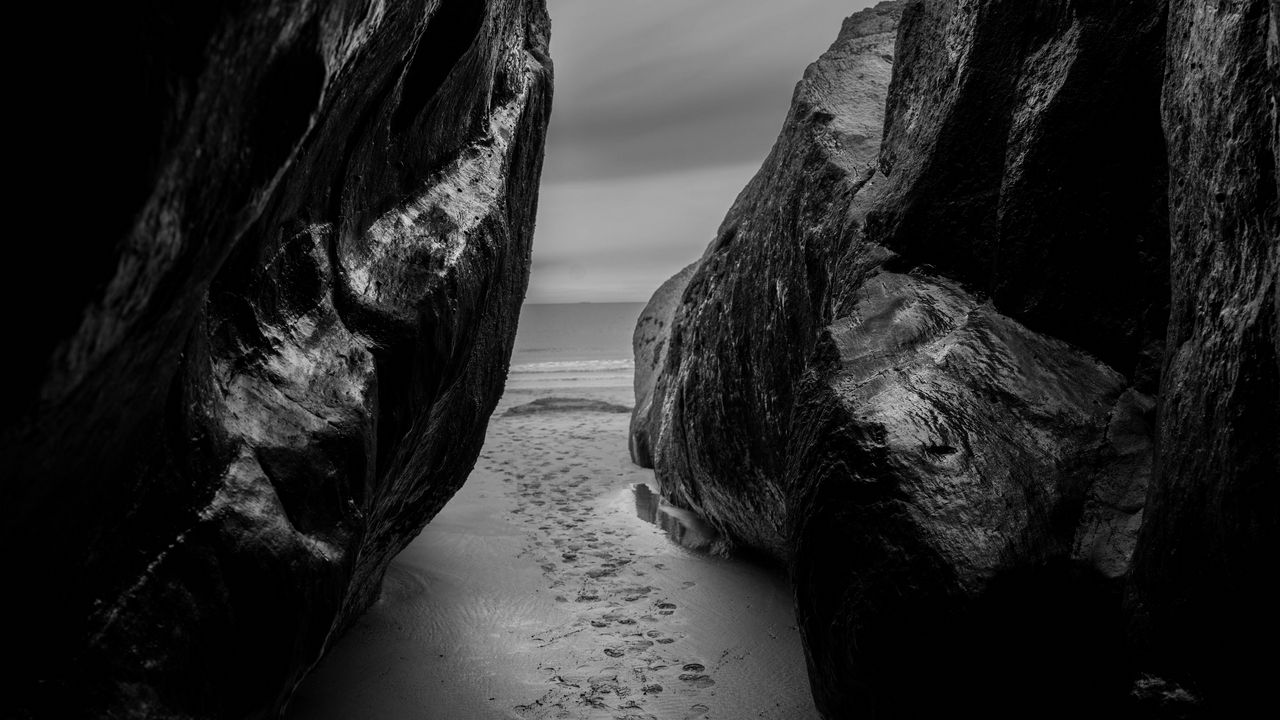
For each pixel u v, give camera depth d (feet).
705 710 10.61
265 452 6.24
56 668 4.69
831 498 8.21
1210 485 5.82
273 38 3.89
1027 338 8.79
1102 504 7.44
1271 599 5.29
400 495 10.75
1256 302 5.59
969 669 7.13
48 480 4.02
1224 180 6.14
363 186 8.37
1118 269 8.44
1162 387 6.95
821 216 13.24
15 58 3.37
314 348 7.14
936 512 7.49
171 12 3.40
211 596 5.46
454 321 9.34
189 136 3.61
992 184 9.78
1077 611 7.14
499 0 10.93
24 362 3.44
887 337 9.47
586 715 10.48
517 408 42.50
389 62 7.33
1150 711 6.18
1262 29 5.90
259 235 6.24
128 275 3.58
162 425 5.15
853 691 7.81
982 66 9.98
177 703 5.16
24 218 3.43
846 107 14.87
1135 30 8.46
